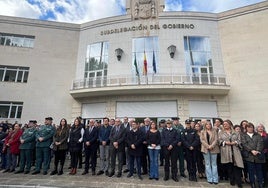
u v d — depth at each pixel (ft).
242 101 45.39
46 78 53.93
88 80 50.83
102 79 49.47
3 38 55.42
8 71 53.67
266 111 42.96
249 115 44.16
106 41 53.88
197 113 45.98
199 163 21.91
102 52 53.42
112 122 27.30
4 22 56.08
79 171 24.38
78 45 57.26
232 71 47.83
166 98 47.01
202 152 20.67
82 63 54.70
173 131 21.59
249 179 19.84
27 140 23.57
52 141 23.38
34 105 51.90
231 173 19.29
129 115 47.52
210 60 49.34
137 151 21.39
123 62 50.83
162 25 51.65
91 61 53.98
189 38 50.67
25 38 56.49
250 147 18.39
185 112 45.80
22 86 52.75
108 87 46.16
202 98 46.80
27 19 57.06
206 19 51.80
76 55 56.54
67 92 53.67
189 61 49.14
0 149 26.68
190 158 21.03
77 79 53.62
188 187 18.03
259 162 17.98
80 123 24.45
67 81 54.44
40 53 55.42
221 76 47.65
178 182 19.72
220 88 44.21
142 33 51.98
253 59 46.44
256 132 19.16
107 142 23.50
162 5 53.26
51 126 24.09
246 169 20.49
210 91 45.39
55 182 18.99
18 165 27.37
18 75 53.88
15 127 25.39
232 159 18.99
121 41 52.49
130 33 52.54
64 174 22.47
